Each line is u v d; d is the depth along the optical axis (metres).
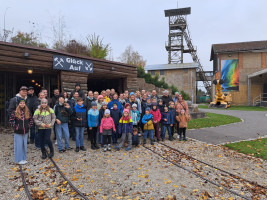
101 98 7.16
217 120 13.05
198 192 4.03
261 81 29.16
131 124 6.73
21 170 4.79
